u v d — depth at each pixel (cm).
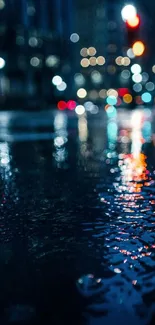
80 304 193
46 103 3197
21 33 2914
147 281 217
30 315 183
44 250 273
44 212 378
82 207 394
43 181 541
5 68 2941
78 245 281
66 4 3186
